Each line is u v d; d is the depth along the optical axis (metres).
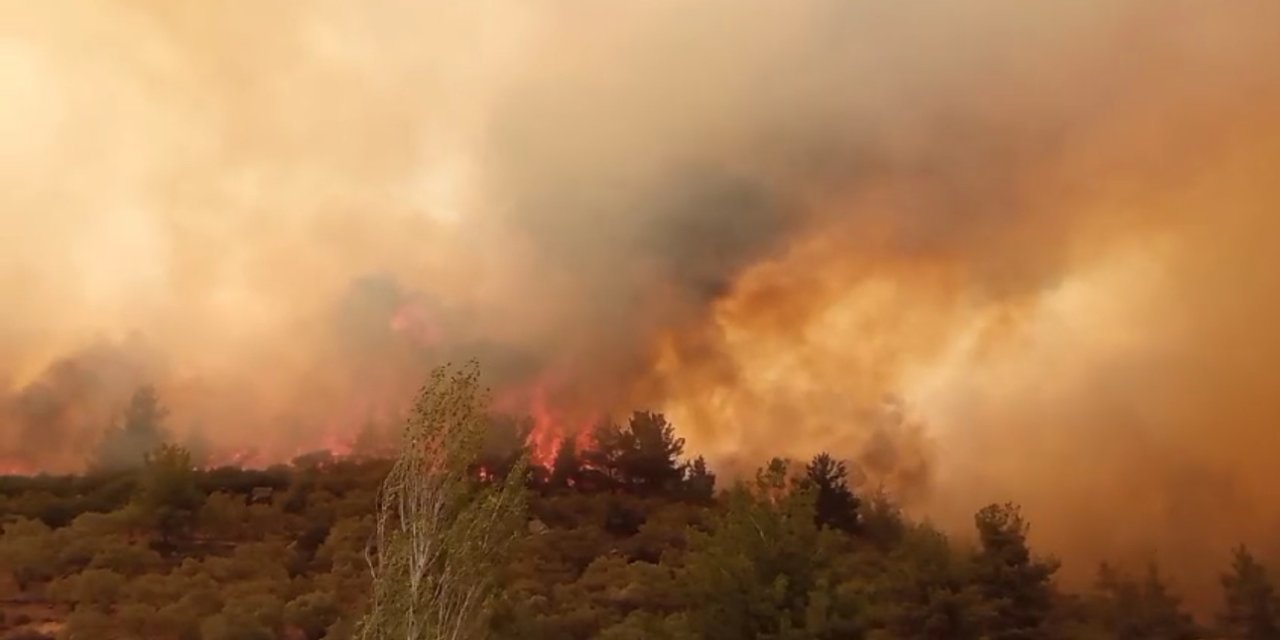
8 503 53.34
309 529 52.78
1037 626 35.03
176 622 37.41
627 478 62.91
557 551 49.56
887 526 52.97
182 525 51.56
